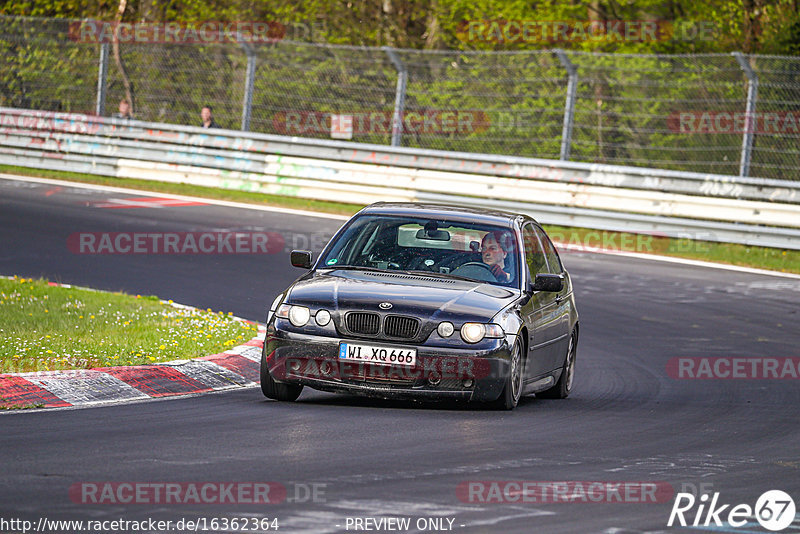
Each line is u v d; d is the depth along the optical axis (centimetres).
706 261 7150
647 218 7800
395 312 3170
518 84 9100
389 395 3173
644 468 2564
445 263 3509
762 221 7550
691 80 8825
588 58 9262
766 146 8131
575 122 8988
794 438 3081
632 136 8900
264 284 5809
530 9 11525
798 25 10431
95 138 9525
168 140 9300
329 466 2417
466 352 3161
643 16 11419
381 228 3641
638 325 5294
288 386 3312
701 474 2533
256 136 9100
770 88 8219
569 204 8044
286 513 2019
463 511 2088
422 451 2625
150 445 2564
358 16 12281
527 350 3428
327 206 8650
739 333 5178
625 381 4106
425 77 9094
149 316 4559
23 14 12262
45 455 2414
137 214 7744
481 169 8400
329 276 3416
